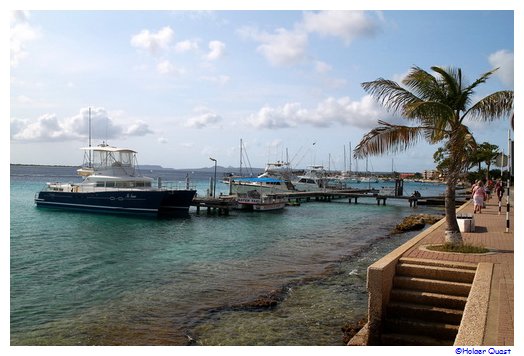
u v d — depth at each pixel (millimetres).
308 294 13328
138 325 10797
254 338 9875
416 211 48594
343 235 27688
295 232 29141
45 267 17328
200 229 30328
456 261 10555
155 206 36156
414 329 8758
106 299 13016
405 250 11672
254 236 27000
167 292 13734
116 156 39031
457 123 12758
